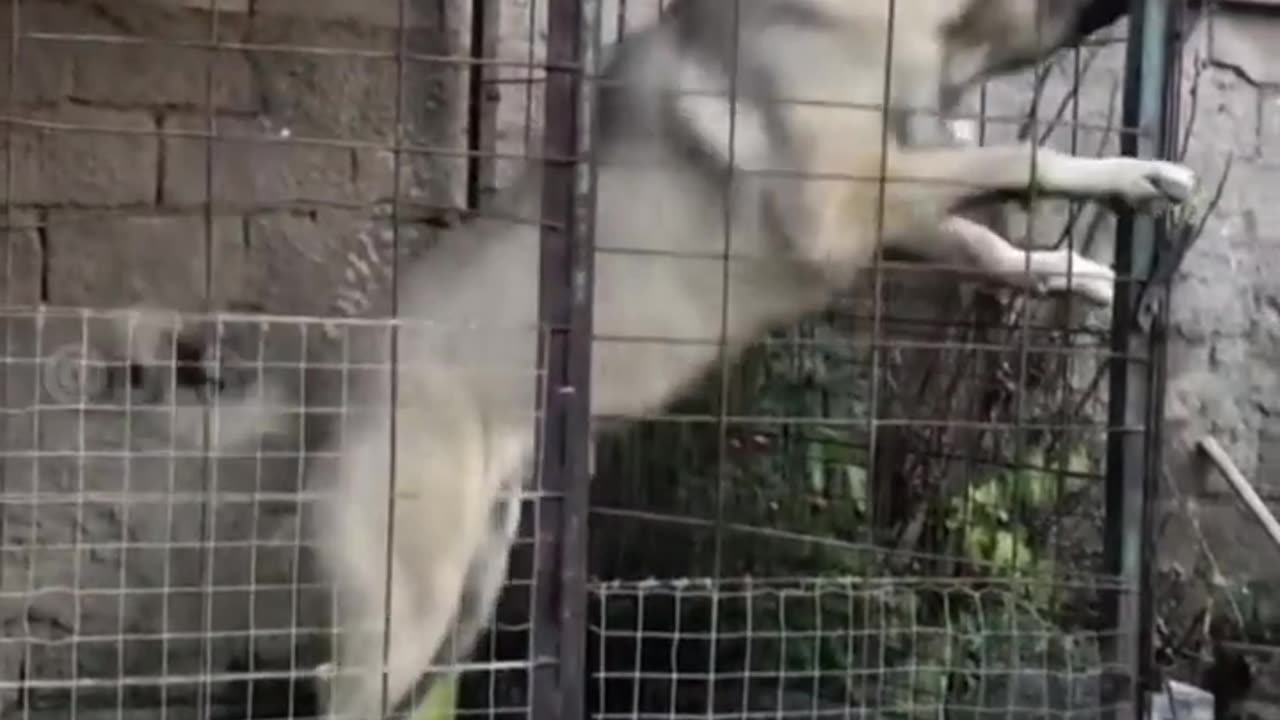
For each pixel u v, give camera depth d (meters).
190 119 3.53
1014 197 3.18
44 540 3.49
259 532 3.49
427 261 3.21
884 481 3.72
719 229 3.26
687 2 3.37
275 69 3.57
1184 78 4.24
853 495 3.69
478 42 3.69
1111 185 3.07
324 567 3.04
